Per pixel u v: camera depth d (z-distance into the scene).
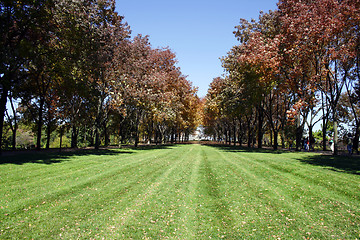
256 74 23.39
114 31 23.62
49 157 16.28
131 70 26.70
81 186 9.12
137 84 27.97
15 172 10.64
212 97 37.38
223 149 30.83
